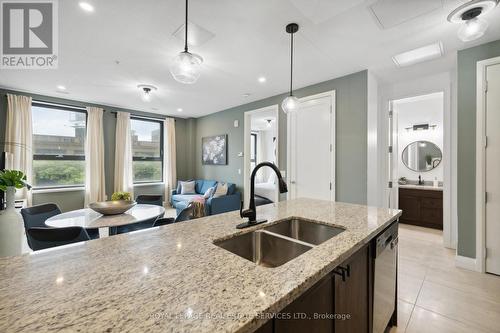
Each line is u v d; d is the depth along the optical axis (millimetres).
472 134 2453
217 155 5703
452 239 3145
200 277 745
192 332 497
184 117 6422
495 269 2348
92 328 507
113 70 3094
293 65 2926
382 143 3701
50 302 605
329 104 3430
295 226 1630
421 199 4262
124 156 5230
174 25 2086
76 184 4695
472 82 2447
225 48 2502
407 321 1719
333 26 2102
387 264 1507
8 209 2541
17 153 3889
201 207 4254
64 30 2174
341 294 1017
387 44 2422
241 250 1290
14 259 882
